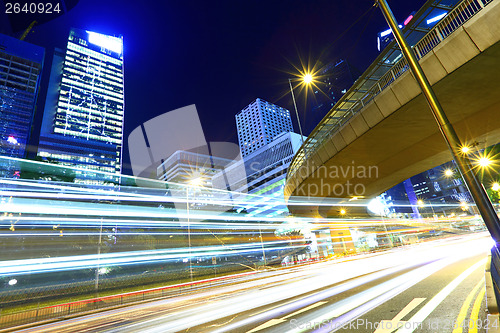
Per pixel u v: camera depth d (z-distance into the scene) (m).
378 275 15.33
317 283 15.95
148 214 76.62
